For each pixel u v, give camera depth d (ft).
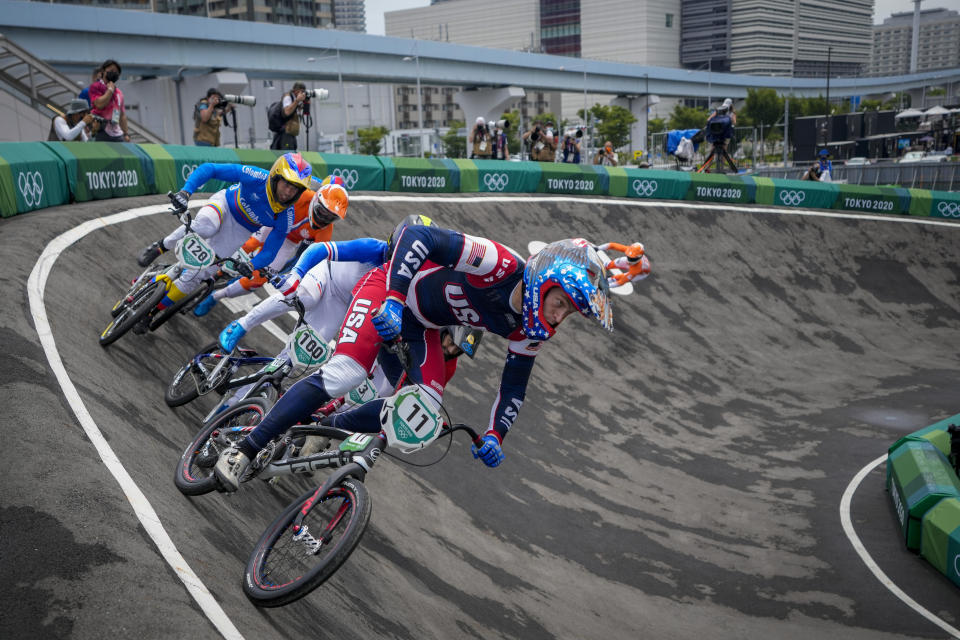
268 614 9.94
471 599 18.34
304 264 14.06
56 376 13.20
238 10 306.96
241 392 15.39
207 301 20.12
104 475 10.55
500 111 188.65
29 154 26.14
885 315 62.44
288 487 16.74
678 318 53.72
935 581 27.76
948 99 388.98
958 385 51.49
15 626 7.67
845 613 25.02
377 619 13.61
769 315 58.08
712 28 506.07
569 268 10.02
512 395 12.00
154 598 8.44
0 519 8.98
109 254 23.41
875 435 42.60
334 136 264.72
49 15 102.99
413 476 24.52
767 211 68.95
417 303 11.48
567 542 25.98
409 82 170.30
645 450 37.01
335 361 11.80
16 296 15.99
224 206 20.06
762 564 27.91
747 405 45.68
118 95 36.83
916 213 76.38
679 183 66.69
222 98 40.42
